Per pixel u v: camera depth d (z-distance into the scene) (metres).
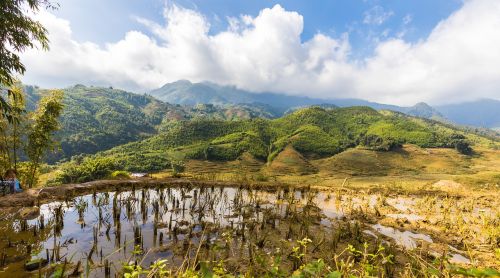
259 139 156.50
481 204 20.02
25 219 12.46
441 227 13.55
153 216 13.68
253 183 23.94
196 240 10.27
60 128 21.28
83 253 9.02
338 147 153.50
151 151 137.25
